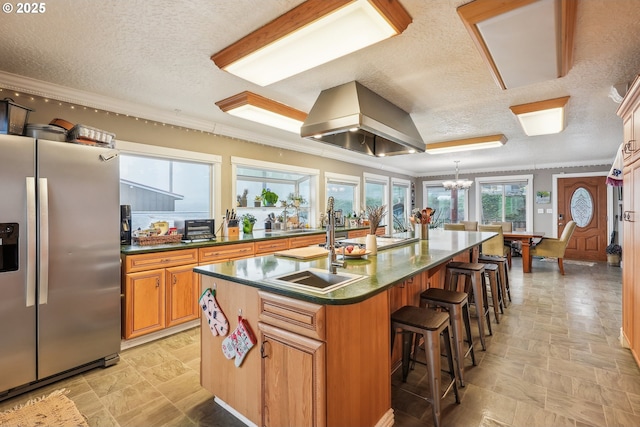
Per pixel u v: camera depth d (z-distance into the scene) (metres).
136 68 2.34
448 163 7.08
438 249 2.75
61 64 2.27
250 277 1.73
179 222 3.58
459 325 2.10
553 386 2.09
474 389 2.07
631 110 2.33
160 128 3.39
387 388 1.74
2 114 1.99
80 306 2.24
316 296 1.37
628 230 2.50
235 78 2.53
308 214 5.58
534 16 1.55
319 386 1.37
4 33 1.86
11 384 1.95
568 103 3.10
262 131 4.25
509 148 5.35
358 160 6.45
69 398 1.99
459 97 2.93
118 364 2.43
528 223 7.50
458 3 1.59
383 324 1.71
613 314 3.48
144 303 2.73
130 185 3.43
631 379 2.15
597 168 6.75
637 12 1.64
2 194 1.90
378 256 2.41
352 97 2.53
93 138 2.39
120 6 1.62
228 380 1.81
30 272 1.99
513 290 4.51
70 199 2.18
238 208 4.53
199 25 1.80
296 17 1.65
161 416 1.82
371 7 1.50
